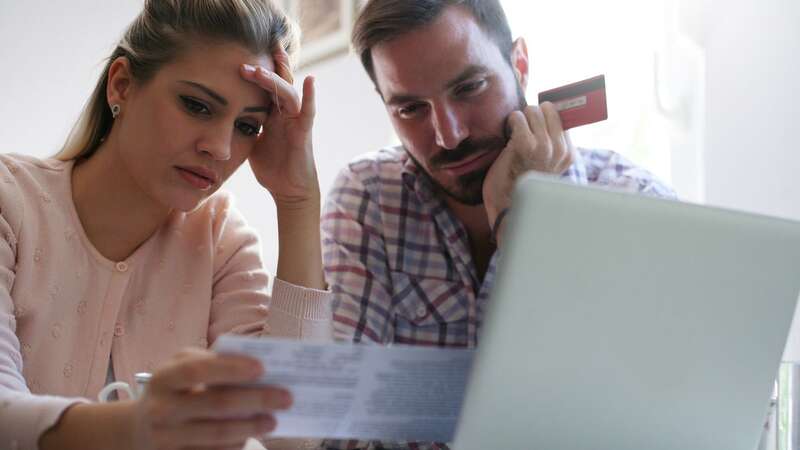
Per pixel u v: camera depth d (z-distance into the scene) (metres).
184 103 1.15
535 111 1.38
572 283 0.72
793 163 1.69
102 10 2.91
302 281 1.31
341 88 2.74
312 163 1.34
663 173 1.98
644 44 1.96
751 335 0.80
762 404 0.83
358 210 1.52
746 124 1.79
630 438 0.80
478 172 1.40
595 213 0.71
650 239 0.74
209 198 1.39
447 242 1.48
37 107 2.90
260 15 1.19
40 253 1.19
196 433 0.67
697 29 1.88
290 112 1.22
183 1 1.17
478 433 0.74
